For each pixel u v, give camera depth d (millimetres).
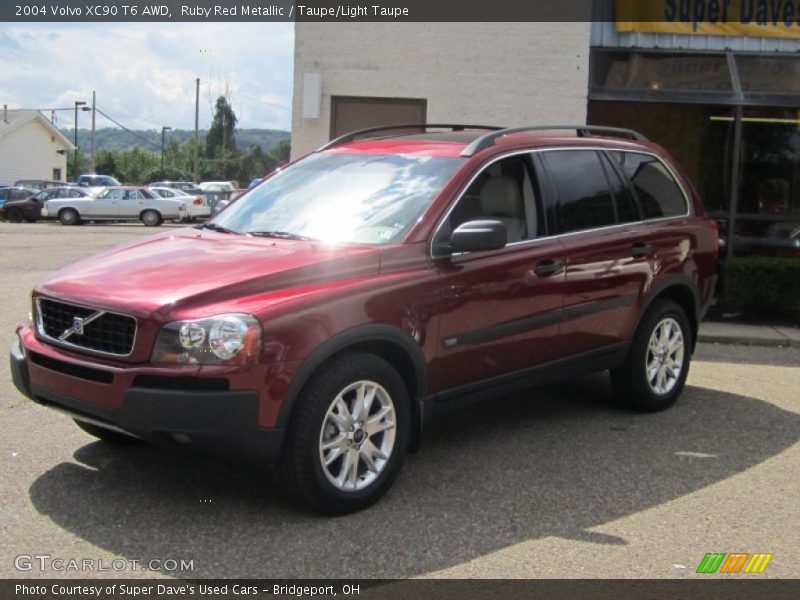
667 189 6914
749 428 6328
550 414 6594
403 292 4719
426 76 11539
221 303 4258
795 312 10438
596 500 4852
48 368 4520
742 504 4852
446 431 6109
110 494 4715
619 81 11531
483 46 11453
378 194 5320
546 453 5648
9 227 31344
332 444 4422
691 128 12305
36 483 4852
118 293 4371
